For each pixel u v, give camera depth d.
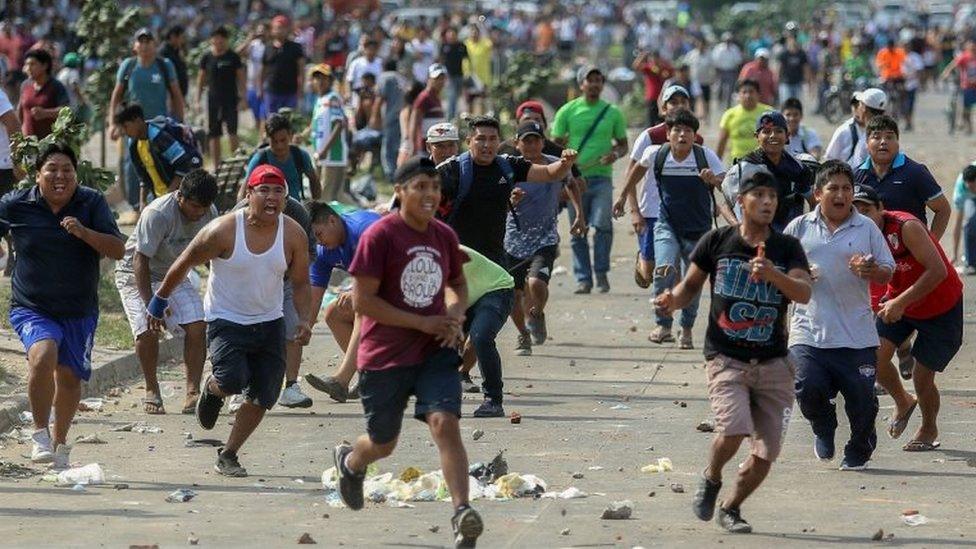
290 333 31.94
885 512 24.22
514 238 37.88
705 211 38.25
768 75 84.25
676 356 39.19
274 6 139.00
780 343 22.38
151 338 32.09
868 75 111.56
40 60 50.34
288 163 36.09
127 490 25.56
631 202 39.91
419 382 21.31
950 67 108.62
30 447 29.12
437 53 109.56
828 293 26.31
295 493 25.44
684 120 37.97
